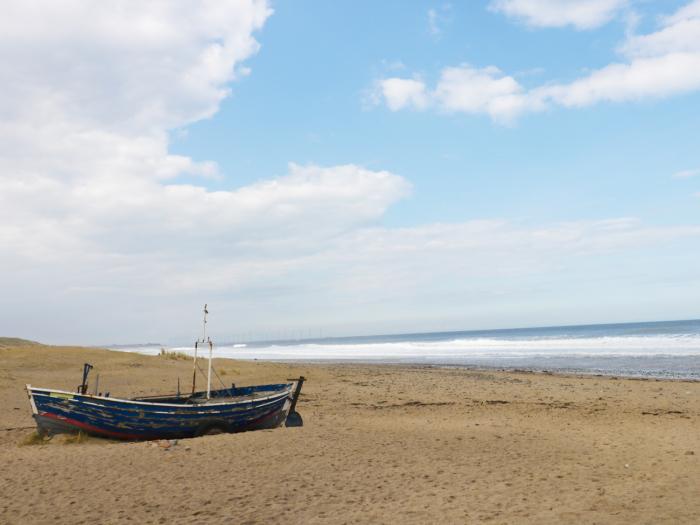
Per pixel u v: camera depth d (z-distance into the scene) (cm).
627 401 2238
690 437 1459
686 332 10588
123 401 1418
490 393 2545
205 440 1382
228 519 799
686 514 771
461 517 784
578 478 1011
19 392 2438
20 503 889
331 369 4144
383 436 1447
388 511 821
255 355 8575
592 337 9944
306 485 975
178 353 4669
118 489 962
